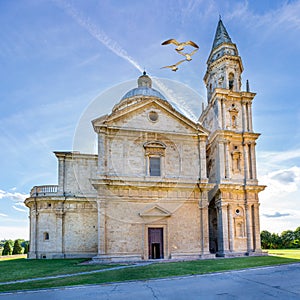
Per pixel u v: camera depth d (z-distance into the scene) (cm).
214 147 4950
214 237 4903
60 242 4762
